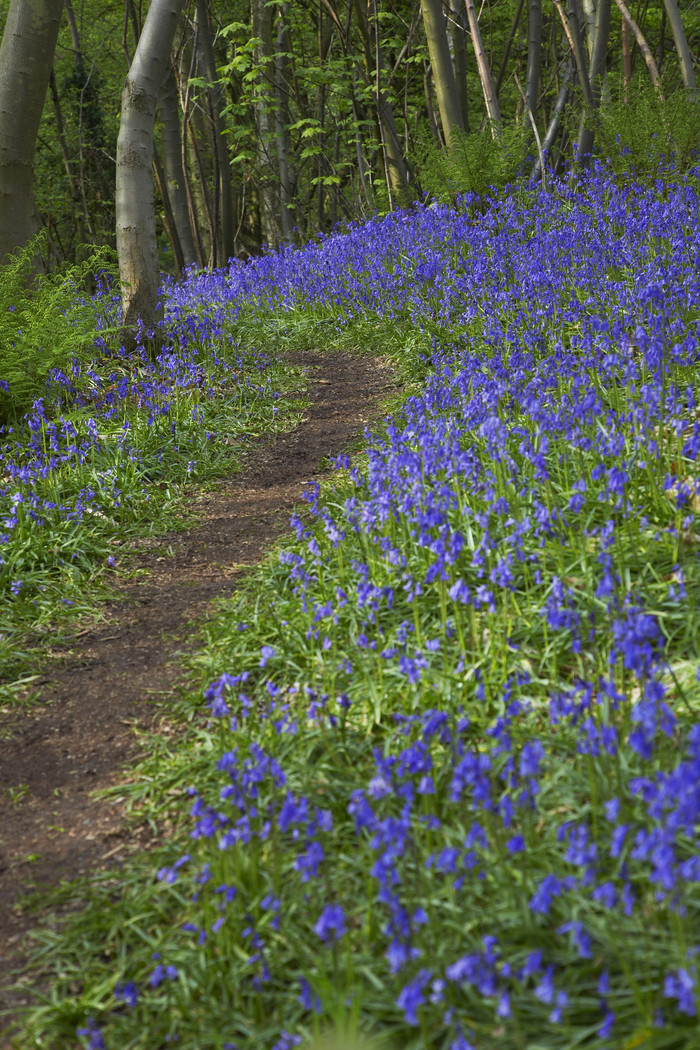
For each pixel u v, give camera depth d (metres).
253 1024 2.47
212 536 6.23
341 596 4.09
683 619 3.67
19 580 5.48
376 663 4.03
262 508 6.59
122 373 9.03
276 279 12.45
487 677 3.66
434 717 2.83
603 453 4.80
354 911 2.71
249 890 2.85
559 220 10.69
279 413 8.59
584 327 7.09
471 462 4.59
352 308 10.77
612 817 2.39
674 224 8.66
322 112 20.86
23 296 8.73
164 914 2.94
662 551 4.11
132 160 9.66
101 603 5.41
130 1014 2.62
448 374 6.89
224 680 3.51
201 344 10.09
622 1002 2.26
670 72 13.22
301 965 2.57
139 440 7.54
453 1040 2.25
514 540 3.82
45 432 7.41
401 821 2.44
